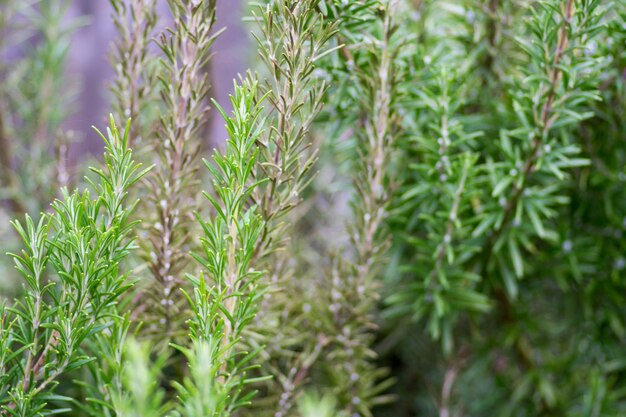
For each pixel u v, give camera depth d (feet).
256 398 3.70
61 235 3.10
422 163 3.79
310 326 3.71
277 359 3.79
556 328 4.08
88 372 3.48
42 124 4.19
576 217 3.91
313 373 3.85
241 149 3.03
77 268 3.04
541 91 3.46
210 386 2.91
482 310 3.93
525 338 4.12
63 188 3.09
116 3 3.48
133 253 3.50
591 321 4.00
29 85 4.23
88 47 4.73
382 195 3.51
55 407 3.57
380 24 3.55
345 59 3.46
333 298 3.60
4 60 4.37
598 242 3.87
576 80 3.44
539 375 3.99
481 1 3.69
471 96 3.84
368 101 3.50
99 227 3.09
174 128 3.32
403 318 4.16
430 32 3.85
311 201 4.19
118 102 3.60
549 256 3.85
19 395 3.03
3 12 4.16
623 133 3.73
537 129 3.49
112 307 3.20
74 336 3.07
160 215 3.32
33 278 3.07
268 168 3.20
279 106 3.16
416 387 4.34
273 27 3.22
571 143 3.76
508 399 4.09
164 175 3.36
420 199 3.70
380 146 3.47
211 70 3.99
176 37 3.28
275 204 3.29
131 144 3.51
